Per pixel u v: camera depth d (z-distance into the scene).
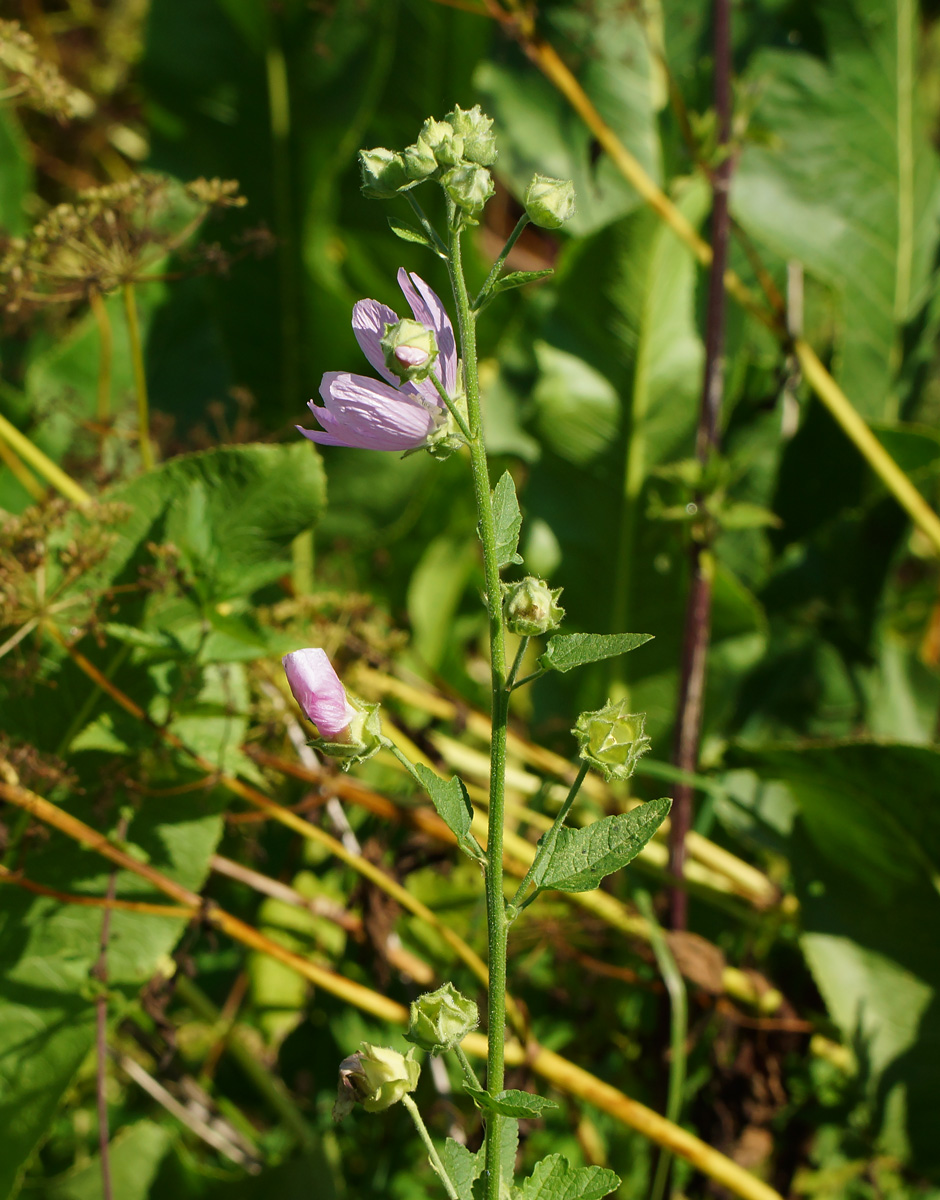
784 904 0.75
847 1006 0.70
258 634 0.64
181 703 0.64
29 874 0.64
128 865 0.63
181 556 0.63
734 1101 0.70
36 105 0.65
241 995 0.80
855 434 0.81
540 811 0.81
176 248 0.74
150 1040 0.73
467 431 0.46
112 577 0.64
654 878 0.74
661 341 0.83
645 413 0.84
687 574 0.83
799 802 0.72
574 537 0.86
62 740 0.65
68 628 0.63
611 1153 0.76
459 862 0.78
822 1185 0.77
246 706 0.66
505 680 0.46
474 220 0.46
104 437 0.73
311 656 0.47
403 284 0.48
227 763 0.65
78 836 0.62
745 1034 0.71
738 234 0.79
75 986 0.63
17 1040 0.63
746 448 0.89
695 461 0.70
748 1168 0.70
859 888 0.72
